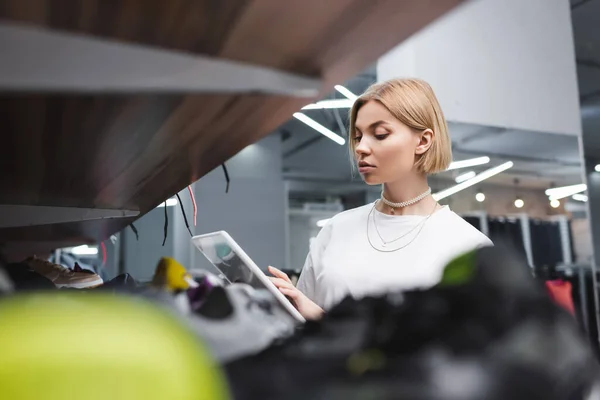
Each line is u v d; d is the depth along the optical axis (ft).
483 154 11.26
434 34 10.32
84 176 2.44
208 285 1.33
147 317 0.78
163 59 1.07
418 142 3.76
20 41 0.95
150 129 1.72
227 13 1.04
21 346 0.68
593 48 15.74
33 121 1.52
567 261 11.71
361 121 3.75
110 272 7.52
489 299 1.02
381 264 3.64
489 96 10.89
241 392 0.93
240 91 1.20
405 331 0.99
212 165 2.46
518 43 11.48
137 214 3.86
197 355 0.79
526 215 11.62
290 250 21.22
